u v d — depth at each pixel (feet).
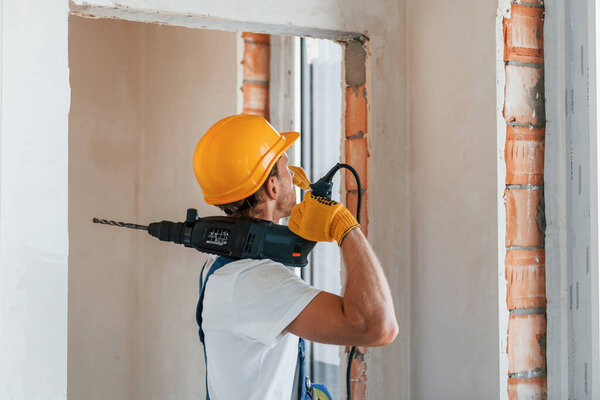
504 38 5.59
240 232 4.31
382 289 3.88
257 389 4.18
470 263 5.83
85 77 11.34
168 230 4.67
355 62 6.87
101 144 11.54
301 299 3.95
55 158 5.20
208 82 9.96
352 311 3.80
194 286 10.07
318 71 10.08
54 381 5.13
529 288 5.64
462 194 5.96
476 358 5.74
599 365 5.32
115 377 11.64
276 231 4.31
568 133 5.63
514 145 5.61
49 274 5.14
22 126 5.07
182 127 10.55
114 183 11.71
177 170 10.56
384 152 6.69
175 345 10.57
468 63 5.90
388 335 3.82
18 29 5.07
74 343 11.15
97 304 11.44
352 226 4.11
